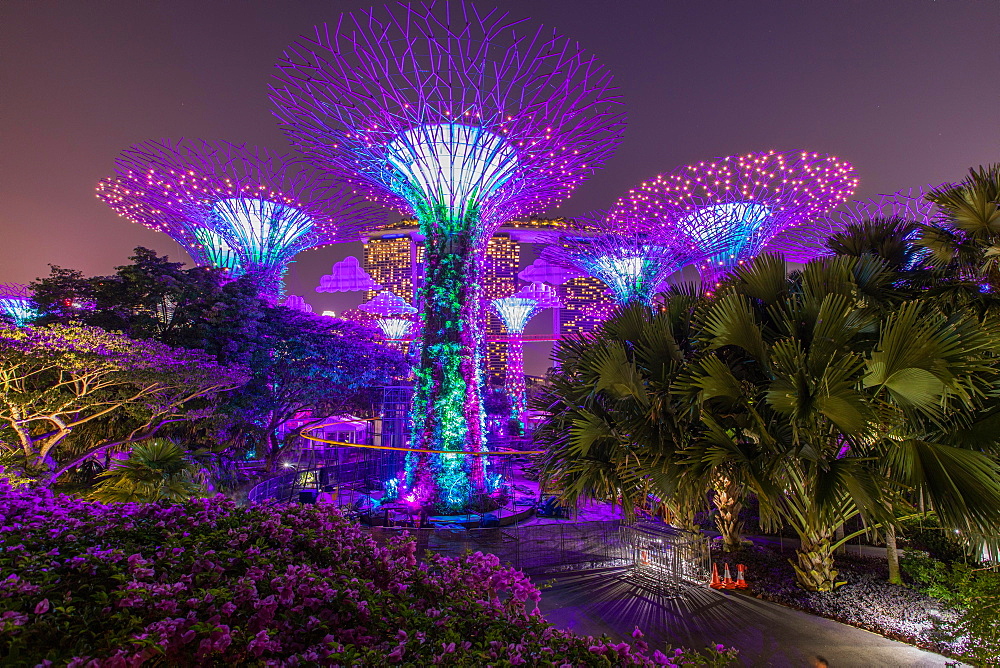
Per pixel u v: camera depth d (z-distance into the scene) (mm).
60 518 4574
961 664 8969
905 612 10898
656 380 10969
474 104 21594
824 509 9094
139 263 26328
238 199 33031
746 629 10617
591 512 23281
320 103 20578
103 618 3125
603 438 11203
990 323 9766
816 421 8961
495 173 22812
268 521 4953
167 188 31219
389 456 31391
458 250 23484
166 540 4301
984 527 7824
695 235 34469
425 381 23547
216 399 23359
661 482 10430
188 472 16031
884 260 13484
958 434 8859
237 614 3504
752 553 15031
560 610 11875
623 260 37125
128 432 21141
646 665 4418
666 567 14195
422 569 5125
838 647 9773
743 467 9562
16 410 14695
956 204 13055
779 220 32344
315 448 39844
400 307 58750
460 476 22938
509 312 56781
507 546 15664
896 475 9062
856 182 29641
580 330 13094
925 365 8227
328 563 4797
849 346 9727
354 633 3736
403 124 21891
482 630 4328
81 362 14883
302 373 31406
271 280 34188
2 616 2814
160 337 25656
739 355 11070
